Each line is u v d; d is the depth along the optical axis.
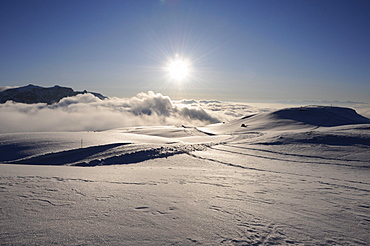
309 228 5.40
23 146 33.28
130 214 5.59
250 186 10.30
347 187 11.70
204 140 49.44
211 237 4.55
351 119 93.69
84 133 47.91
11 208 5.59
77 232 4.45
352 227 5.66
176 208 6.24
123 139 42.81
